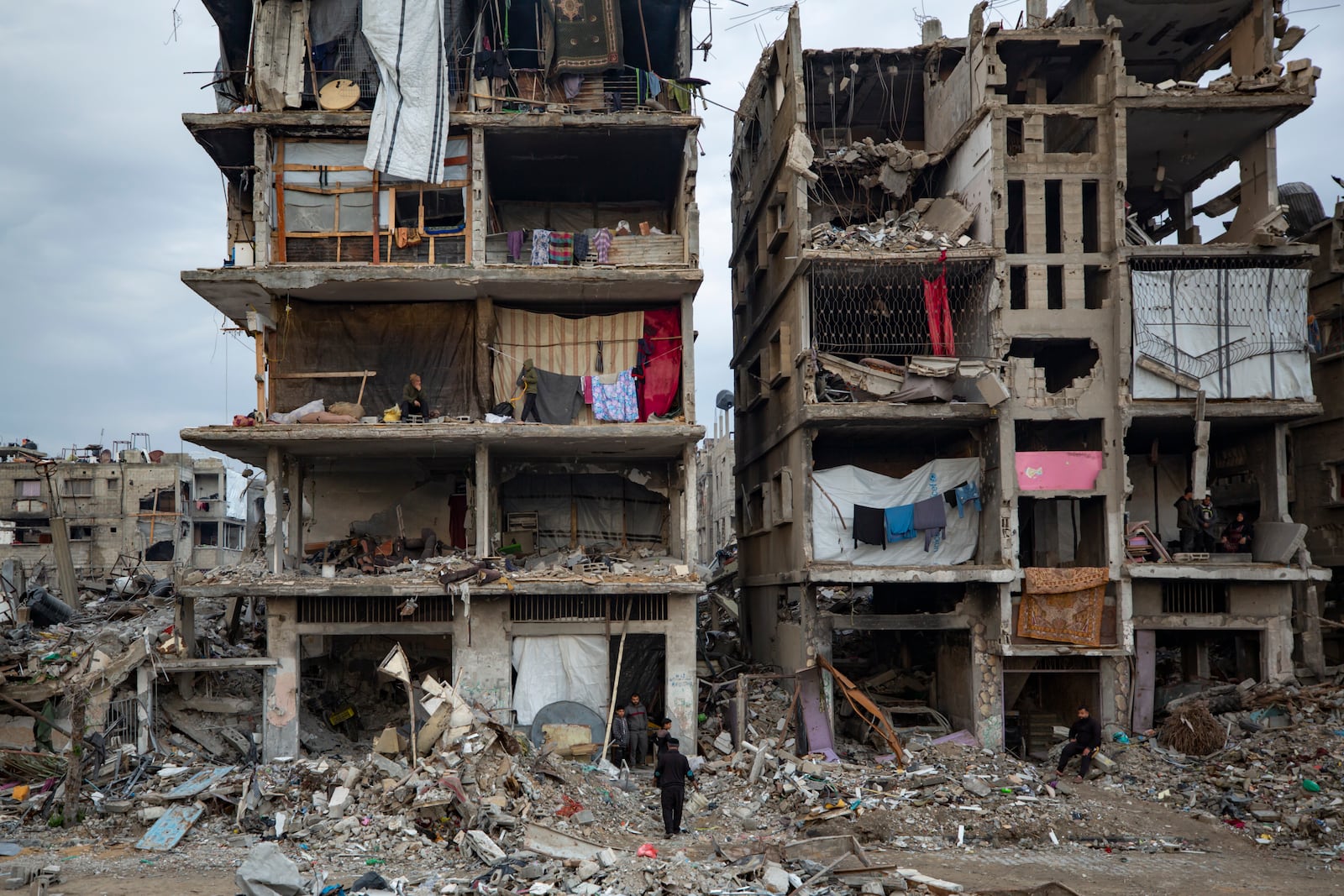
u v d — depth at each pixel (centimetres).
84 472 6831
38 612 2798
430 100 2516
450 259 2572
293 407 2581
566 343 2662
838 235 2806
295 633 2445
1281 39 2850
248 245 2584
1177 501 2791
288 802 1984
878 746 2630
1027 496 2694
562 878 1551
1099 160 2759
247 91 2597
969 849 1919
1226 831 2020
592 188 2880
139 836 1880
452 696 2119
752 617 3525
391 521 2797
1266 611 2703
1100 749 2519
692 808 2122
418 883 1558
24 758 2220
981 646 2689
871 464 3130
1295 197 3397
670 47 2930
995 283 2700
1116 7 2886
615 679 2520
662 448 2661
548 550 2847
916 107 3347
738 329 3822
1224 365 2691
